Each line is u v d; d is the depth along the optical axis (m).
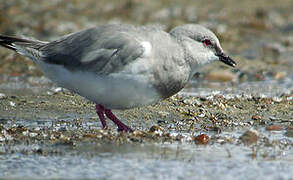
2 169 9.37
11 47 12.73
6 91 16.12
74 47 11.98
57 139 11.23
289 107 14.73
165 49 11.71
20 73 18.91
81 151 10.38
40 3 27.62
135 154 10.23
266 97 15.56
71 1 28.56
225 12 28.73
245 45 24.00
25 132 11.64
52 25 24.55
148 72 11.39
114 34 11.81
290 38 25.27
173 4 29.52
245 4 30.44
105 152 10.34
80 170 9.30
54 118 13.15
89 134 11.45
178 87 12.07
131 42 11.45
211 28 25.73
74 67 11.77
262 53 22.72
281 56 22.42
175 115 13.71
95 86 11.65
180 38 12.11
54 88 16.67
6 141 11.06
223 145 11.05
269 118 13.61
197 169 9.44
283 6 30.23
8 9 25.97
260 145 11.10
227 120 13.29
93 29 12.24
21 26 24.27
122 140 11.20
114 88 11.52
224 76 18.92
